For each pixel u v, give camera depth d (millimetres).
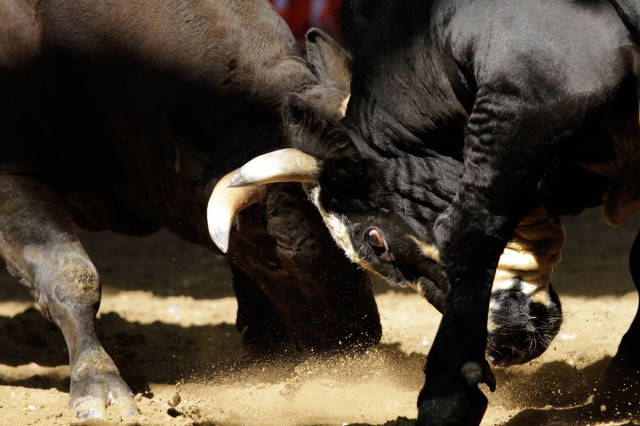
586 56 13992
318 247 18875
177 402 18828
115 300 33000
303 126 17109
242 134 19531
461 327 14414
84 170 21828
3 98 21203
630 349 16922
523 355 17609
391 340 25516
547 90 14141
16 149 20953
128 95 20641
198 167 19141
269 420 18359
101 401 18016
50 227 20062
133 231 23422
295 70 20359
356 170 17453
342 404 19281
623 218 16594
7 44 21359
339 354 20078
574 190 16969
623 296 30578
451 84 16312
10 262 20219
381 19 17969
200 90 20203
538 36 14242
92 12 21031
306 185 17922
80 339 19094
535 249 17219
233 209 17375
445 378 14008
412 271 17906
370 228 17812
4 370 22547
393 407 19047
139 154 20828
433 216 17594
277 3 35781
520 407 18656
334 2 34594
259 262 19891
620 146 15344
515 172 14531
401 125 17531
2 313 30922
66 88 21125
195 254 43125
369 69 17844
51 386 21203
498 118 14531
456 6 15617
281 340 22719
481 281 14789
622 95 14234
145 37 20656
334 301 19641
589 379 20172
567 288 32438
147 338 26922
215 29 20562
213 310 31469
